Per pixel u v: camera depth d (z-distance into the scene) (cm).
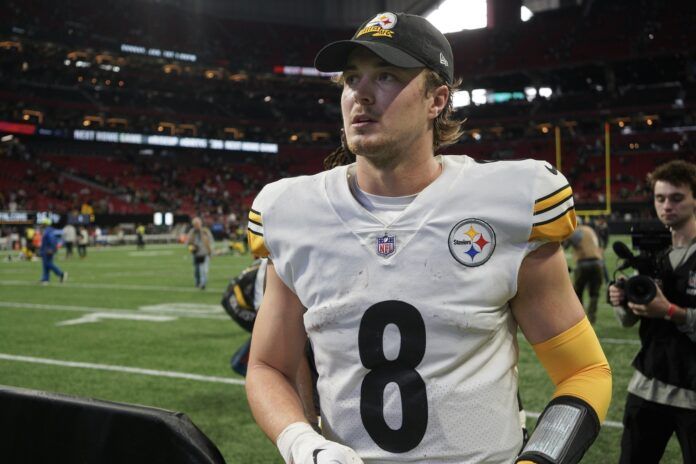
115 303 1289
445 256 140
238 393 609
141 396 598
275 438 146
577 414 141
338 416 145
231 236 4550
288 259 152
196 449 120
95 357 772
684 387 280
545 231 142
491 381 142
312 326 149
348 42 140
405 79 145
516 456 146
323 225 148
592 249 962
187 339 893
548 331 149
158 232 4581
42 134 4869
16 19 4809
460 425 138
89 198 4672
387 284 141
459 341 139
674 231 302
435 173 152
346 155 244
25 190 4450
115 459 126
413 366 139
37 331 959
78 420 130
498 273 140
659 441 295
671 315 275
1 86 4794
